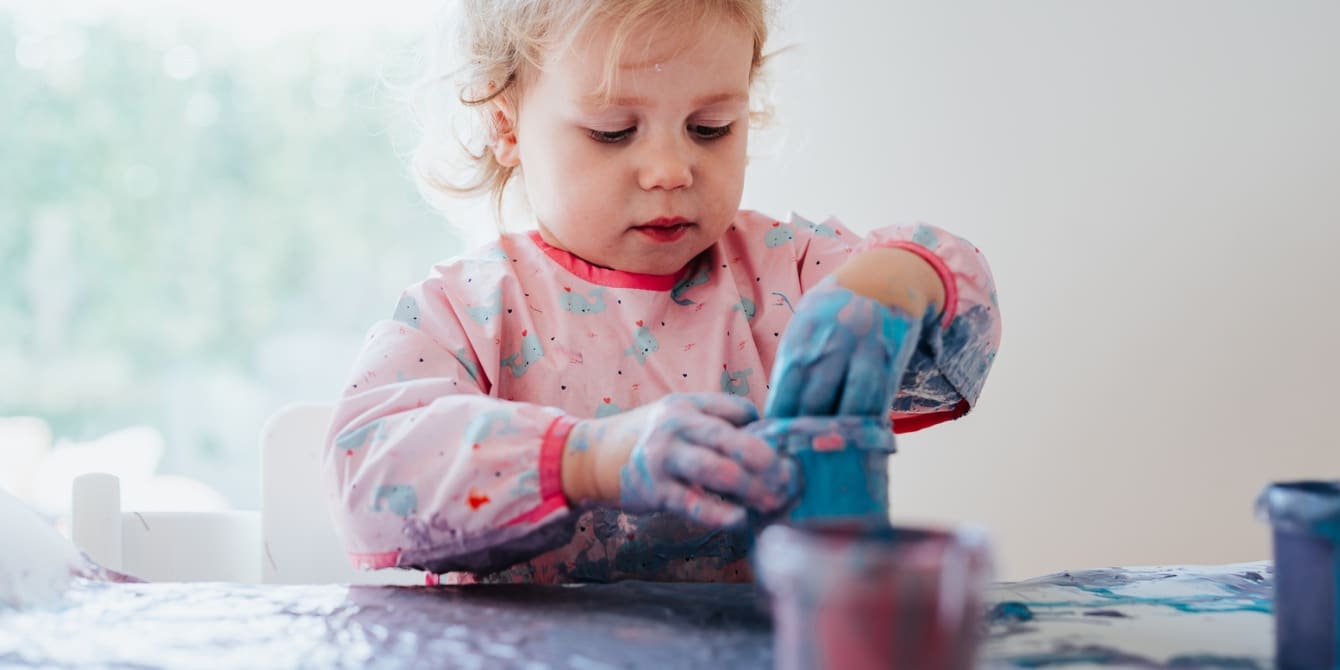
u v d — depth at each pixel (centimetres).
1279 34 140
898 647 44
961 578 45
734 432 70
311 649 62
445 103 134
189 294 331
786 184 158
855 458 68
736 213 120
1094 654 62
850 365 73
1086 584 80
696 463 69
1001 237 150
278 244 327
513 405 85
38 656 62
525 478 80
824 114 156
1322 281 140
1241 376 143
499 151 121
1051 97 148
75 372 332
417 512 84
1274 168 141
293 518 122
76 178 322
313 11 303
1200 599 75
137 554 120
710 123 102
